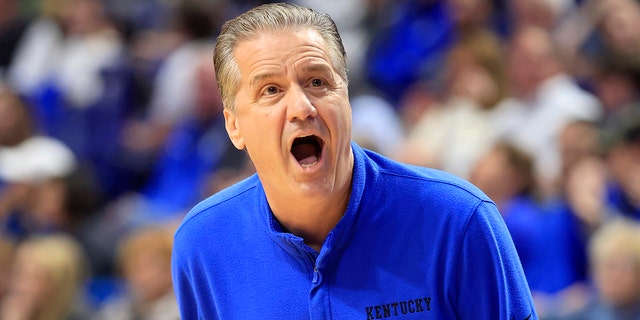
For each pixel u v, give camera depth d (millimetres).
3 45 21094
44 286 13141
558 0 18234
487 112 15664
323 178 5586
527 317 5758
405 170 5984
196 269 6246
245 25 5680
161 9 21641
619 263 11406
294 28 5598
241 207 6156
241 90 5699
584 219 13125
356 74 20000
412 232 5816
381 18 21094
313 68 5531
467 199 5797
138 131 19281
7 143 16812
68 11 20531
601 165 13883
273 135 5555
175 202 16719
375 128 15875
